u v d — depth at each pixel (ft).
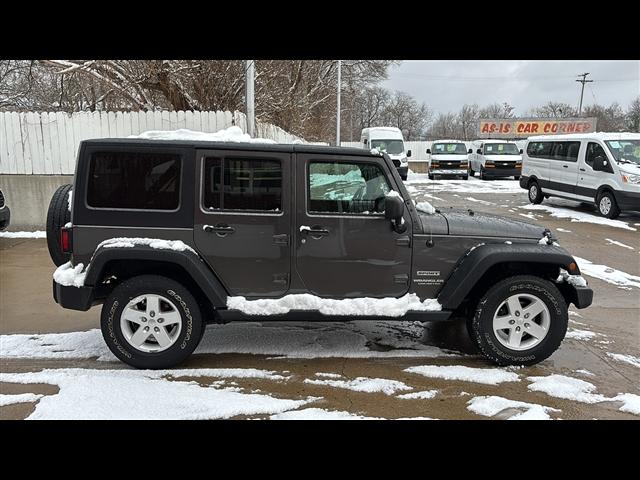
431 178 83.71
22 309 17.52
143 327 12.64
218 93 39.83
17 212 31.01
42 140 30.40
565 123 139.95
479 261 12.63
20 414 10.53
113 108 42.70
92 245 12.48
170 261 12.27
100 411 10.64
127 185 12.44
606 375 13.03
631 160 39.37
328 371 12.89
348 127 159.53
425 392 11.80
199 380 12.21
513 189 65.10
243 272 12.81
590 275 23.88
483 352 13.21
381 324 16.69
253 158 12.59
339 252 12.88
